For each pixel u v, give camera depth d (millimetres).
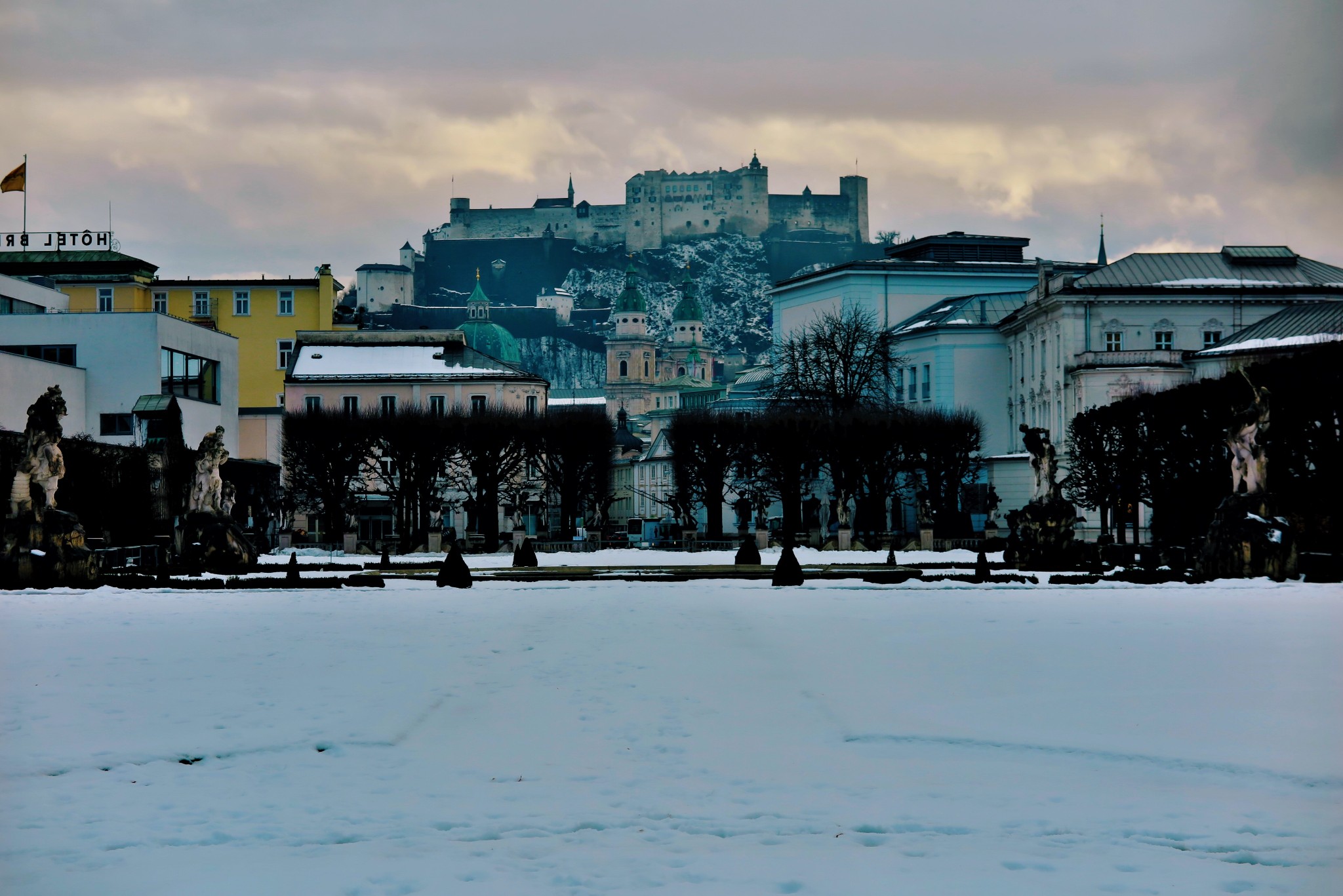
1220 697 55688
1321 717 50969
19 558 123375
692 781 41781
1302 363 182375
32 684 60406
